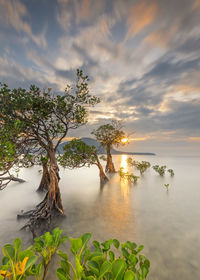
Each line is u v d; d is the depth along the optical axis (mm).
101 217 11375
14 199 15758
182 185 21844
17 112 9750
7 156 6762
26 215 11023
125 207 13547
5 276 1482
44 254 2012
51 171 10883
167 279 5703
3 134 7535
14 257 1686
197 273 5992
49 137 11016
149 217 11414
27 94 9867
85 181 26500
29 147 10609
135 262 1922
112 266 1458
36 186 21422
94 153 22625
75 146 19469
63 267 1565
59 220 10422
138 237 8703
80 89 10852
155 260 6766
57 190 11062
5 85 8930
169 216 11602
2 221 10625
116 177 28734
